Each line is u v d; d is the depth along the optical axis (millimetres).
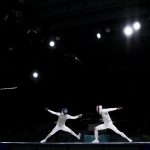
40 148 8820
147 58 12477
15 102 15133
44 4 9414
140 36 10523
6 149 9125
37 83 14508
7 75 14055
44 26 10477
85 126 13102
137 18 9930
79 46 11875
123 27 10133
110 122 8852
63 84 14352
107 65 13016
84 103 14180
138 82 13312
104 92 13797
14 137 13805
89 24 10531
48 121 14969
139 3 9219
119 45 11734
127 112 13641
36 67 13531
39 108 15125
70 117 9234
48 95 14883
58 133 13188
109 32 10508
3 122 15047
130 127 13117
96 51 12172
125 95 13617
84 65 13055
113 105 13828
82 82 13984
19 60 12891
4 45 11508
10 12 8320
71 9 9398
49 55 12773
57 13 9570
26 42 11258
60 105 14641
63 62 13227
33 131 14195
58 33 11031
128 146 7996
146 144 7797
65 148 8500
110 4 9281
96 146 8227
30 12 9656
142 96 13336
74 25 10289
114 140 11281
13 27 9914
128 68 12883
